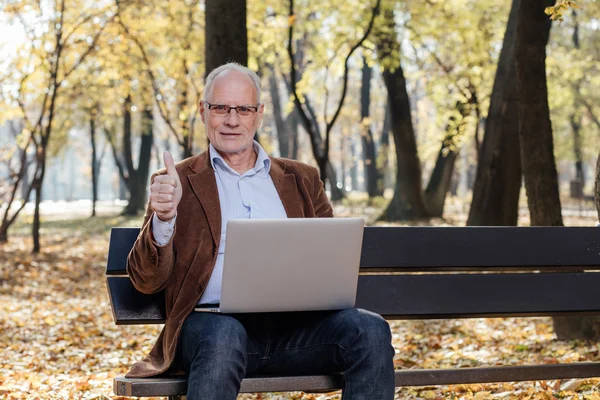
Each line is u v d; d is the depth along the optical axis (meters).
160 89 20.89
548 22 7.72
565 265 4.07
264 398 5.36
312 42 20.17
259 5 16.78
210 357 3.08
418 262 3.90
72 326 9.57
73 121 31.02
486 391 5.16
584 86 33.00
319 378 3.30
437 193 26.78
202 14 18.80
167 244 3.29
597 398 4.66
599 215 4.85
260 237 3.17
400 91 24.73
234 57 8.34
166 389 3.14
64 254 19.53
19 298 12.61
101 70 21.06
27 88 17.88
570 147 40.00
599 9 28.50
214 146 3.69
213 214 3.53
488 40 20.22
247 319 3.45
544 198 7.73
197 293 3.44
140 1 18.11
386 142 42.19
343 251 3.29
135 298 3.60
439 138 25.98
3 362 7.11
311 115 35.59
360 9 18.03
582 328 7.34
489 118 13.17
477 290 3.95
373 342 3.21
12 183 19.05
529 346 7.38
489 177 13.03
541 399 4.82
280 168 3.82
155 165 63.34
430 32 20.02
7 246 21.75
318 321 3.40
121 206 60.59
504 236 4.02
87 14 17.97
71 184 103.31
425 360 6.96
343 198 41.50
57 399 5.45
